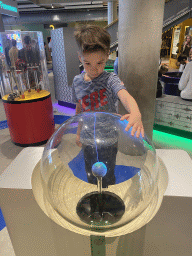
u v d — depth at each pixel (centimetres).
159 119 308
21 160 99
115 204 71
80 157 85
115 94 98
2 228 151
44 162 87
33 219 84
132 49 175
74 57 425
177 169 87
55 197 75
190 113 275
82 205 71
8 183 82
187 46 654
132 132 76
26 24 1611
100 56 86
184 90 286
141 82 186
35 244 92
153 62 182
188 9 534
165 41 973
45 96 276
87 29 88
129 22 168
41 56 374
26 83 331
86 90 106
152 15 163
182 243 82
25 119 265
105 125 86
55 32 418
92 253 67
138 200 73
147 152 84
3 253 131
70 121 94
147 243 83
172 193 73
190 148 262
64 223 67
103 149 82
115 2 1120
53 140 92
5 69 320
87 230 64
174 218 75
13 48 309
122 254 83
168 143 276
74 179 82
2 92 347
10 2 539
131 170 79
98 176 69
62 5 1238
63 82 453
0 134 323
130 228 64
